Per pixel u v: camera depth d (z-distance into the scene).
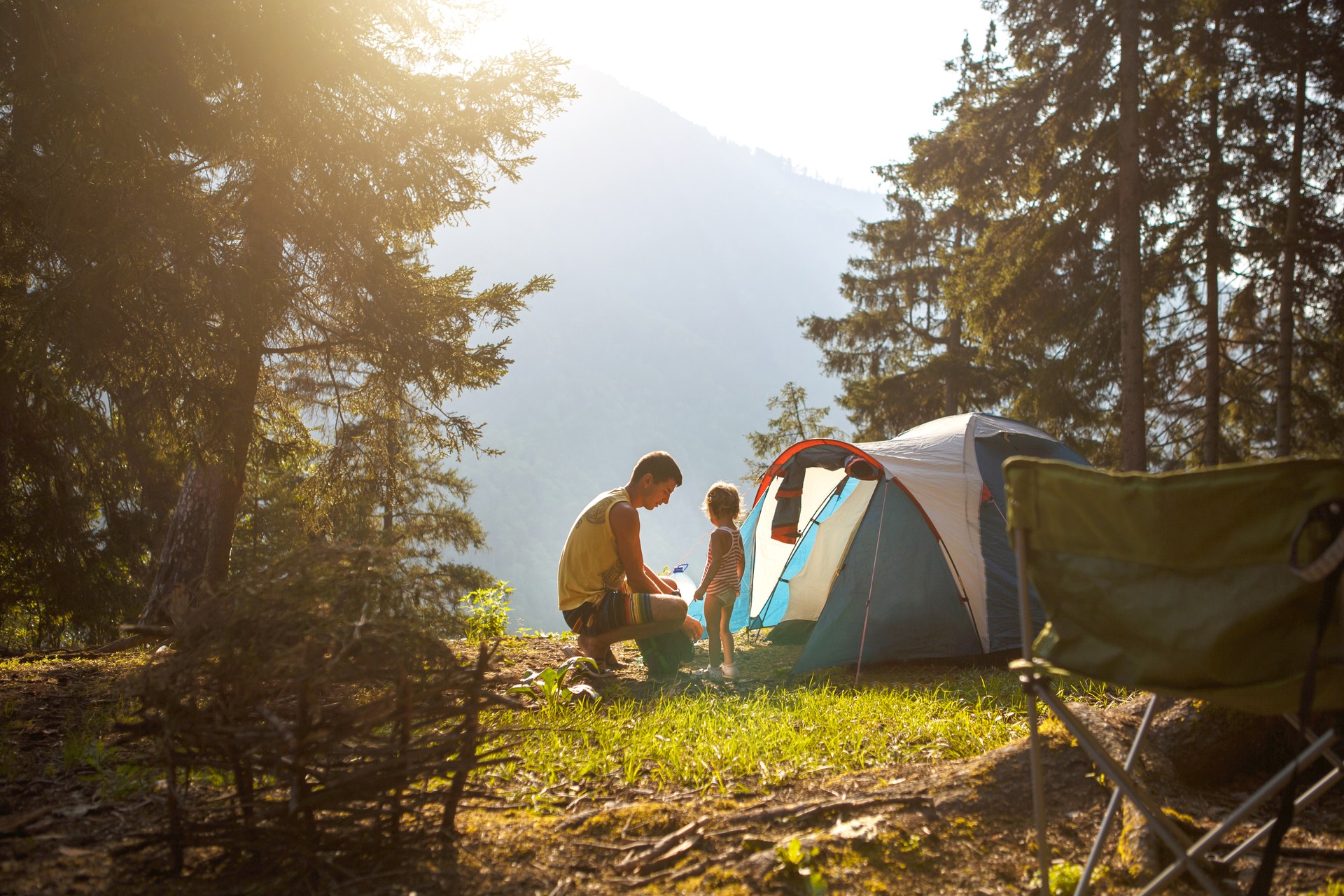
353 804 2.22
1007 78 14.16
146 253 5.88
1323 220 13.02
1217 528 1.57
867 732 3.43
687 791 2.76
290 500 8.95
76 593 10.31
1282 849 2.19
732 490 5.39
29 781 2.71
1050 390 13.62
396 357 7.38
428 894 2.00
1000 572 5.39
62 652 6.29
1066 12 12.19
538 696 4.04
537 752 3.09
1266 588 1.53
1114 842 2.25
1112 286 12.96
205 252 6.18
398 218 7.48
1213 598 1.58
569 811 2.58
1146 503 1.63
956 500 5.54
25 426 9.51
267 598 2.16
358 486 8.44
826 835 2.25
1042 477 1.78
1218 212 13.23
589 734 3.41
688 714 3.75
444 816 2.33
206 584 2.33
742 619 7.07
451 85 7.19
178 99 5.90
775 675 5.20
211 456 6.50
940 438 6.02
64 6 5.53
